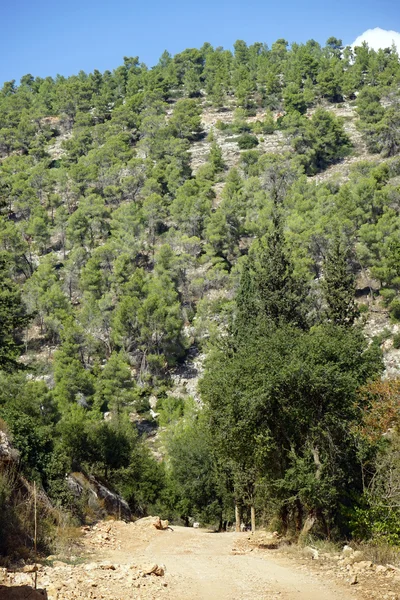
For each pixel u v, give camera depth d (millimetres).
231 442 21375
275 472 21547
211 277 99938
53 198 138250
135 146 176875
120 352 86750
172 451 48344
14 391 41375
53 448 26062
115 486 41656
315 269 87688
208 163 154750
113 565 14234
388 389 16141
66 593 10930
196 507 47281
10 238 113688
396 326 76625
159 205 124812
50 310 98000
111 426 44750
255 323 31344
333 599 10703
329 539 19016
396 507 17875
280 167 136625
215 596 11141
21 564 14359
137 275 98938
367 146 148375
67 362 81812
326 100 189375
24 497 20078
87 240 120250
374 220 92438
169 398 78000
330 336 22297
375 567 13461
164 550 20422
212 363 28094
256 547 19828
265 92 199250
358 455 19672
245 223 107875
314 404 20266
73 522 23469
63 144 178875
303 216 99250
